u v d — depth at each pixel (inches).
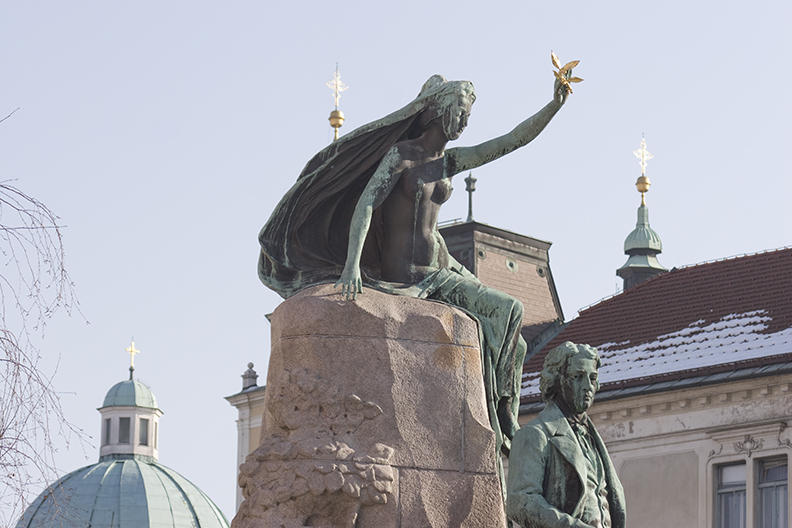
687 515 1873.8
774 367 1829.5
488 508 652.1
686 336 1980.8
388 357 656.4
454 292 692.7
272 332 671.8
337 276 694.5
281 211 694.5
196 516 3969.0
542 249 2341.3
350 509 634.8
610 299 2139.5
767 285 1998.0
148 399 4232.3
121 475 4018.2
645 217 2549.2
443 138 692.1
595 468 628.7
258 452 644.7
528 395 1971.0
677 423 1892.2
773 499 1818.4
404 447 648.4
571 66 690.8
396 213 692.1
